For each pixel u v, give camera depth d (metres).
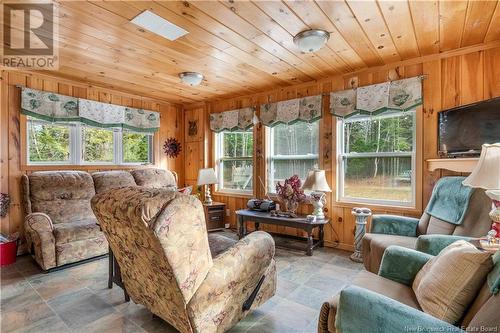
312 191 3.55
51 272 2.76
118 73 3.44
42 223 2.79
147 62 3.06
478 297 1.10
